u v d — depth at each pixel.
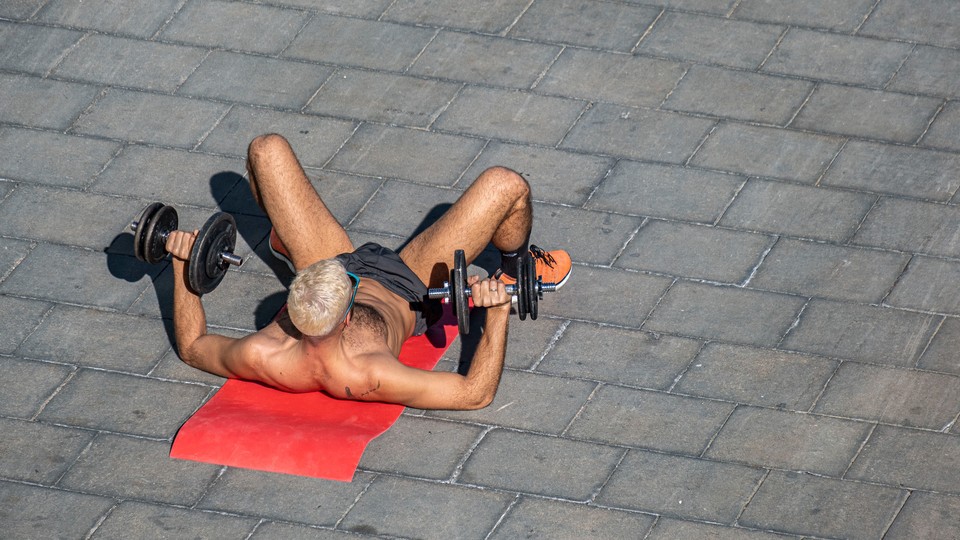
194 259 14.47
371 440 14.91
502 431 15.15
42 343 16.27
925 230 18.09
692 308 16.89
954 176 18.98
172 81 20.69
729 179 18.94
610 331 16.56
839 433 15.19
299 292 13.71
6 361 15.98
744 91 20.48
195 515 14.08
